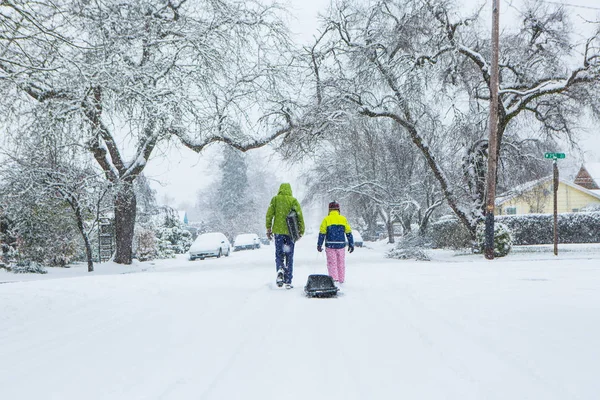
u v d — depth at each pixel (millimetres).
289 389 2986
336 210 8570
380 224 64250
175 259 30531
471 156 20031
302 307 5996
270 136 19016
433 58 17922
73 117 9641
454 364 3412
